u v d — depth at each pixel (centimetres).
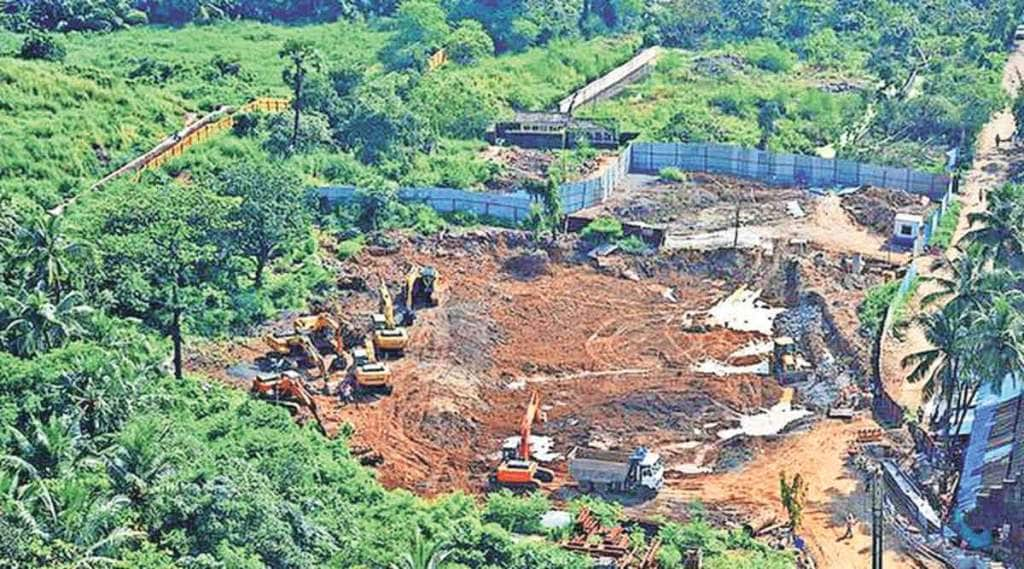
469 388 13175
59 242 12450
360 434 12188
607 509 10850
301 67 18575
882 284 15088
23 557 8006
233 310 14025
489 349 14012
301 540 9425
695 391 13138
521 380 13425
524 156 19175
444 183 17738
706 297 15362
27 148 16538
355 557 9400
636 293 15400
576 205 17225
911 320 13438
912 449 11825
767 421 12588
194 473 9431
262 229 14500
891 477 11406
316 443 11500
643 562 9994
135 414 10394
